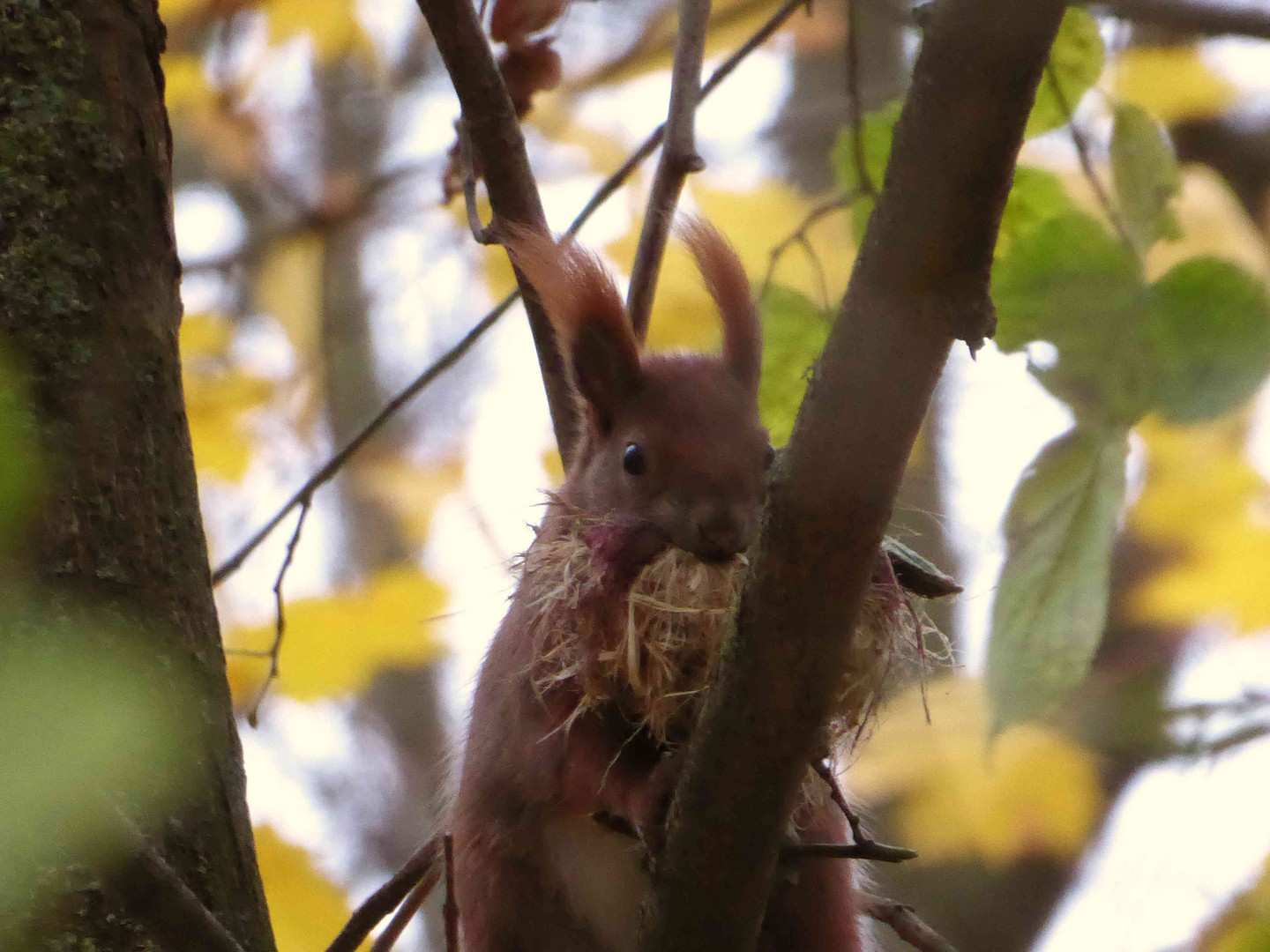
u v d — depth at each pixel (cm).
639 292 486
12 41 475
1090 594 478
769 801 471
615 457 481
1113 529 478
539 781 481
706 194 506
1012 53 464
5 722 313
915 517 500
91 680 325
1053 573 478
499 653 484
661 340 505
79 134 475
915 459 501
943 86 464
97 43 475
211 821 472
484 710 484
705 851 471
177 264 476
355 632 501
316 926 492
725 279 484
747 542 478
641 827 475
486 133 484
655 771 476
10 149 474
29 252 473
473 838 484
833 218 505
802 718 470
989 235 466
